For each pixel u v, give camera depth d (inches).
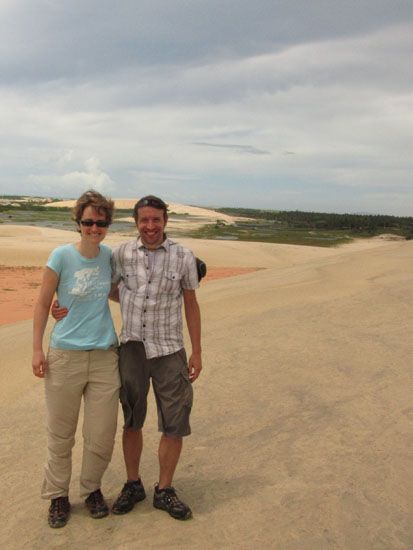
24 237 1866.4
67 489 147.8
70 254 142.2
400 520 139.5
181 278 146.3
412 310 396.5
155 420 224.1
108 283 145.7
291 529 137.7
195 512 148.6
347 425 202.7
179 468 177.6
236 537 135.7
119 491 164.7
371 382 250.4
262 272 813.9
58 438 145.4
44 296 142.3
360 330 350.3
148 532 139.5
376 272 620.7
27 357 343.3
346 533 134.9
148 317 144.6
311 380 259.9
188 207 6412.4
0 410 251.3
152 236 142.8
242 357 305.3
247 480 165.8
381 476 162.4
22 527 145.7
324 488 156.9
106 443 145.0
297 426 205.9
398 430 194.7
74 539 138.3
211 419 220.4
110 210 141.6
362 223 4343.0
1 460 193.5
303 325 373.7
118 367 147.6
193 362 153.8
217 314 437.4
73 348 141.8
